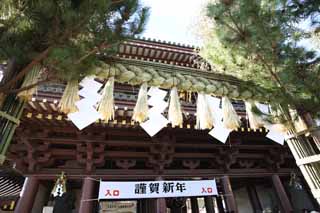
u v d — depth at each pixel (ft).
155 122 12.53
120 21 9.14
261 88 13.47
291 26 12.49
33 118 21.09
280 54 11.75
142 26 9.53
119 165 26.32
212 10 12.17
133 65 12.24
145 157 27.55
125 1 9.19
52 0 7.49
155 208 28.14
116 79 11.81
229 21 11.81
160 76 12.51
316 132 12.09
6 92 8.25
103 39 8.95
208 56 13.99
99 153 25.49
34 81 9.12
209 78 14.03
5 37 7.63
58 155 25.08
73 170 24.59
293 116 13.32
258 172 31.14
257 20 11.34
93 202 25.38
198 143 28.99
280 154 31.65
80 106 10.93
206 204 38.32
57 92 19.88
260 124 14.42
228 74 14.21
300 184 32.37
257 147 31.22
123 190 23.63
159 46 35.99
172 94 12.63
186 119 23.52
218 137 14.44
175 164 31.14
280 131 13.83
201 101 13.47
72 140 24.47
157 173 26.76
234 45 12.10
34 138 23.35
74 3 8.28
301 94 11.71
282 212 28.99
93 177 24.47
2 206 31.58
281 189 30.09
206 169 29.27
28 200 21.76
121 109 20.84
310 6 12.57
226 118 13.43
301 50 11.82
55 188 22.76
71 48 8.07
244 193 44.60
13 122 8.55
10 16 7.38
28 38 8.09
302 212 32.86
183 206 42.91
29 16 7.45
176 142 28.68
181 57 37.52
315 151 12.57
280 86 12.42
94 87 11.43
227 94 13.80
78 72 9.39
